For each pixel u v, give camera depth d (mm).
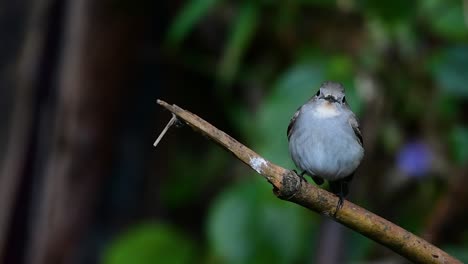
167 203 13055
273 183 5648
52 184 11070
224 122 13344
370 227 5734
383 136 11211
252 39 12164
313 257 10414
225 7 12195
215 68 12547
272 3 11586
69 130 11000
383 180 11477
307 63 10500
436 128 11453
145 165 12844
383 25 10891
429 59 11125
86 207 11266
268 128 10078
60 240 11195
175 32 10422
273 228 10469
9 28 10938
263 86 12250
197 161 13305
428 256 5746
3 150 10945
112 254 11234
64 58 10930
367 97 10906
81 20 10906
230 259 10406
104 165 11312
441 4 10992
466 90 10695
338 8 11461
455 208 10781
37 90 10953
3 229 10906
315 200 5707
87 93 10984
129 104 12477
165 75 12812
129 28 11062
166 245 11336
